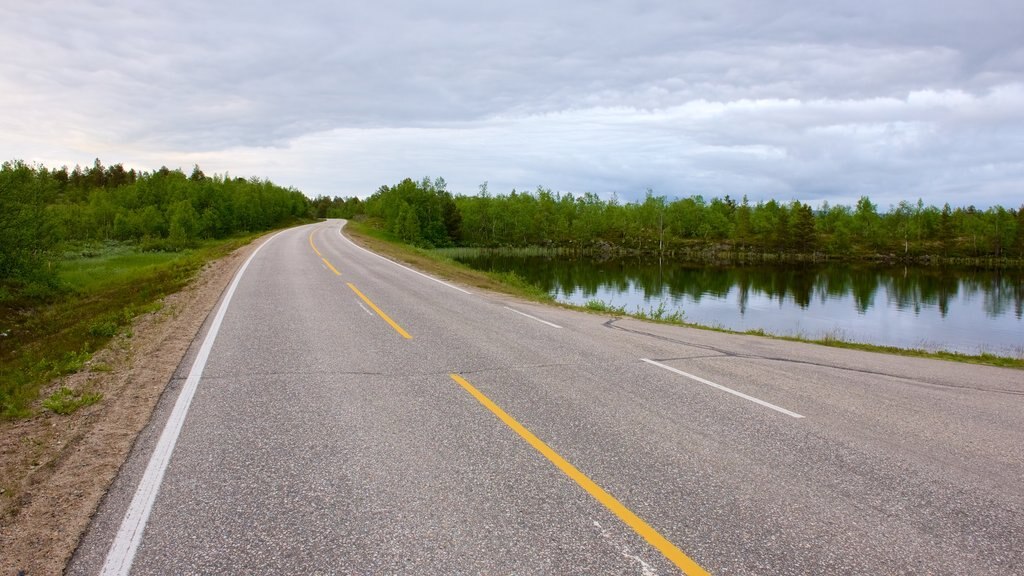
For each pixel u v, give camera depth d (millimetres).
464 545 3328
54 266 23984
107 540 3453
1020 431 5391
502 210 111688
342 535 3463
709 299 37781
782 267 75438
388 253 33562
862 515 3684
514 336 9898
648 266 71000
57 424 5621
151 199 80375
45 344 11156
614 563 3143
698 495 3947
